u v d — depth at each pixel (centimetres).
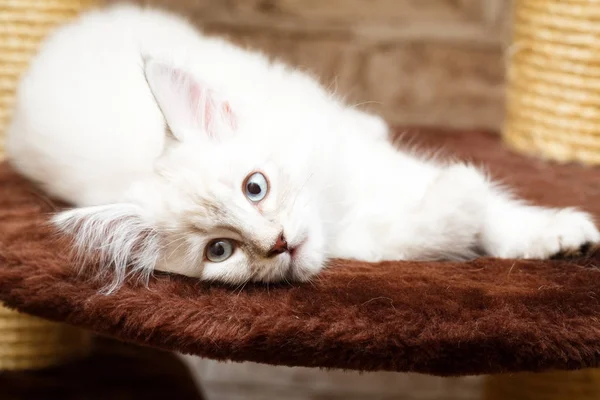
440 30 112
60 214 71
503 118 111
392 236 74
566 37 86
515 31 92
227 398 102
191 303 68
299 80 80
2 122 89
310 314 67
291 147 71
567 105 87
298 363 66
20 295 70
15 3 88
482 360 65
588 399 84
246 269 69
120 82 79
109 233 70
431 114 114
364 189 75
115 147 76
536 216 73
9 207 79
